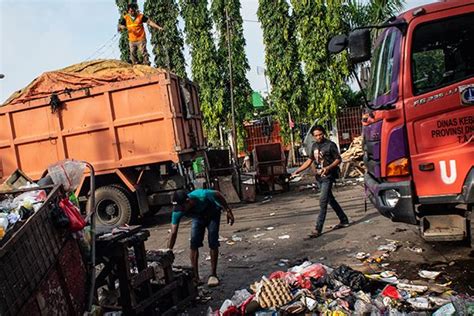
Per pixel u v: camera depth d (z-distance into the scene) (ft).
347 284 14.47
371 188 16.99
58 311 10.48
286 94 63.46
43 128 31.14
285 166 41.32
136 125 29.99
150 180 30.89
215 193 17.81
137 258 14.65
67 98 30.40
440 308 12.16
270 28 63.26
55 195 12.16
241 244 23.32
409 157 15.21
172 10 74.23
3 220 9.92
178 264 21.06
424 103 14.88
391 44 15.90
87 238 13.28
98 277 14.37
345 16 53.16
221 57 69.26
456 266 16.22
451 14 14.80
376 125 16.43
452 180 14.73
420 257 17.62
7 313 8.34
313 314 13.08
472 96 14.56
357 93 64.18
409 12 15.26
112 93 30.07
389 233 21.50
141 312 14.37
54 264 10.86
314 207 31.30
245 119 70.44
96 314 12.69
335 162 22.70
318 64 55.88
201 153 35.78
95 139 30.53
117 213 30.50
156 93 29.55
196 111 35.53
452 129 14.74
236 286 17.29
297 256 19.99
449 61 14.93
